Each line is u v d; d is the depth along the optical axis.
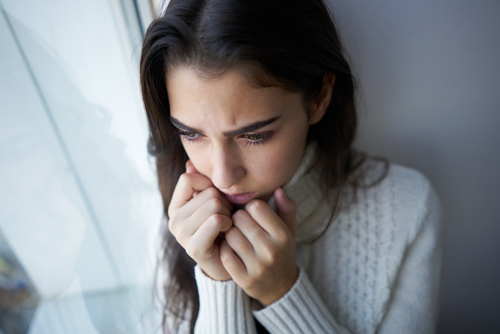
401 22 0.67
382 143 0.81
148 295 0.98
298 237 0.72
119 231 0.80
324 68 0.48
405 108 0.76
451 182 0.83
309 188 0.66
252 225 0.53
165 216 0.75
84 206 0.66
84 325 0.66
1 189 0.48
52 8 0.53
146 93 0.48
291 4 0.42
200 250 0.52
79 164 0.63
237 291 0.56
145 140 0.84
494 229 0.86
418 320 0.63
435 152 0.79
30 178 0.52
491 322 1.00
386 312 0.66
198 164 0.53
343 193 0.69
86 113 0.64
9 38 0.47
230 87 0.39
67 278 0.61
